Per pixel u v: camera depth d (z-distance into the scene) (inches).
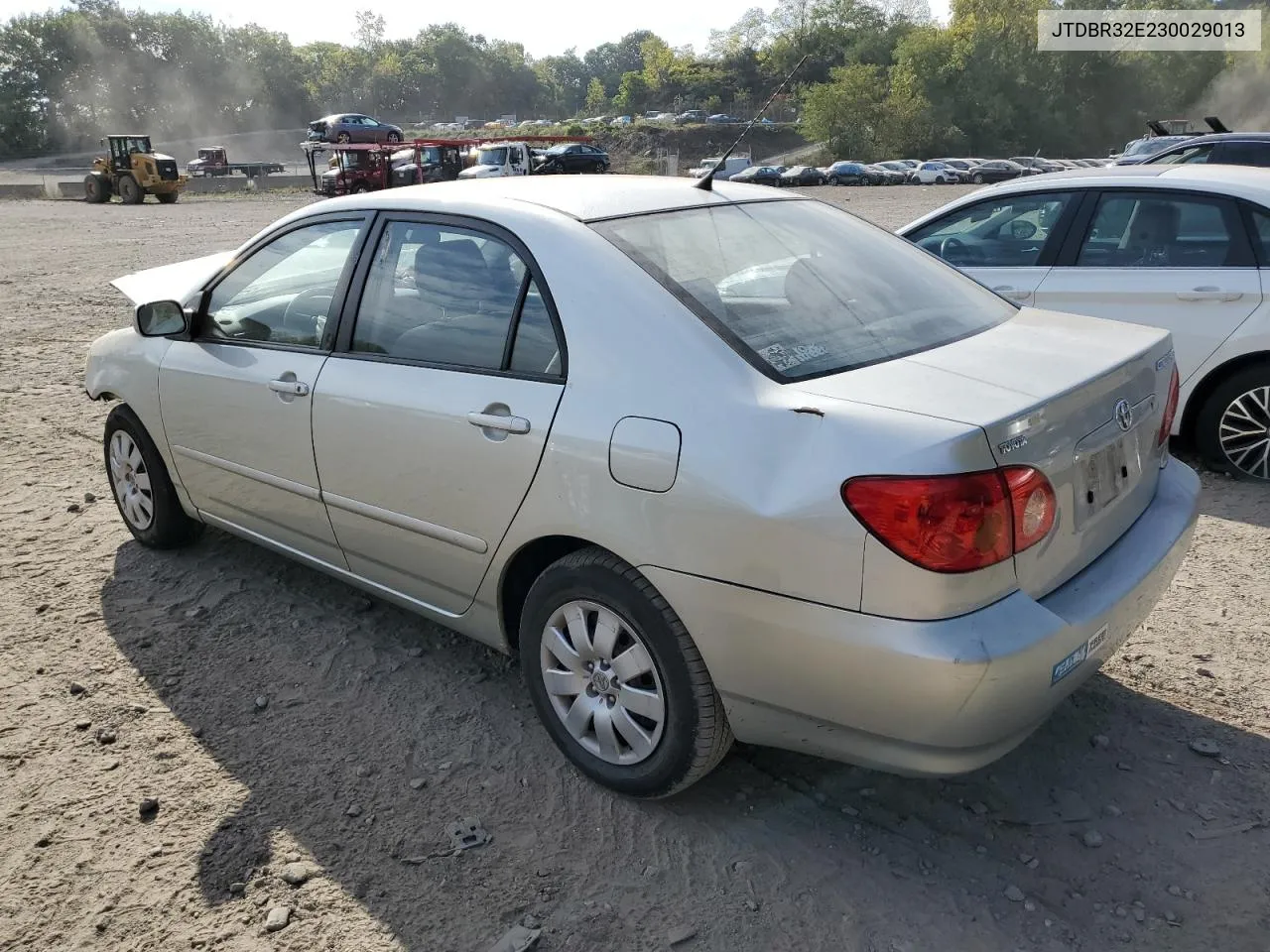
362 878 106.3
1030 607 93.2
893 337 113.1
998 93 3265.3
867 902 101.2
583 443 107.7
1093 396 102.5
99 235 864.9
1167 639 148.8
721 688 103.5
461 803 117.9
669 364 104.5
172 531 183.3
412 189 143.8
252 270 157.8
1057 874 104.3
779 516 93.8
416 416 125.1
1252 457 212.7
